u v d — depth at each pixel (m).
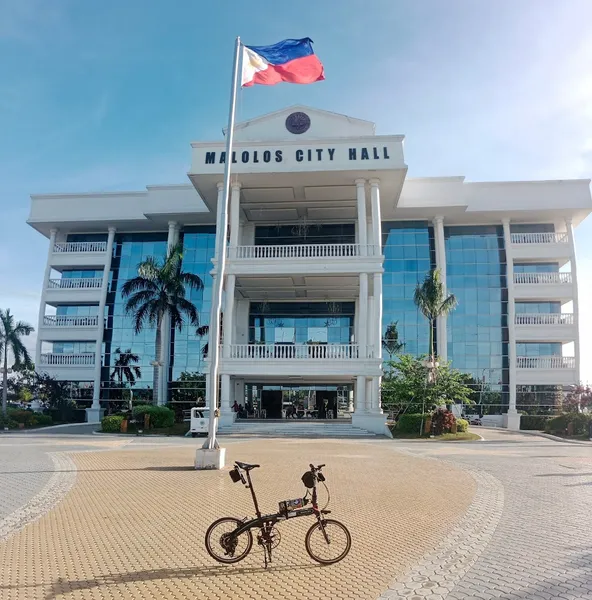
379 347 32.09
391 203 39.47
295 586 5.92
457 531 8.38
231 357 32.59
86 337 45.69
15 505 10.08
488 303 44.12
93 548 7.34
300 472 14.23
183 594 5.68
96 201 45.94
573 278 43.56
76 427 37.59
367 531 8.34
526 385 42.69
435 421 30.47
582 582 6.04
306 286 38.53
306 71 20.34
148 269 35.91
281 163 33.97
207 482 12.58
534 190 43.16
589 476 14.50
